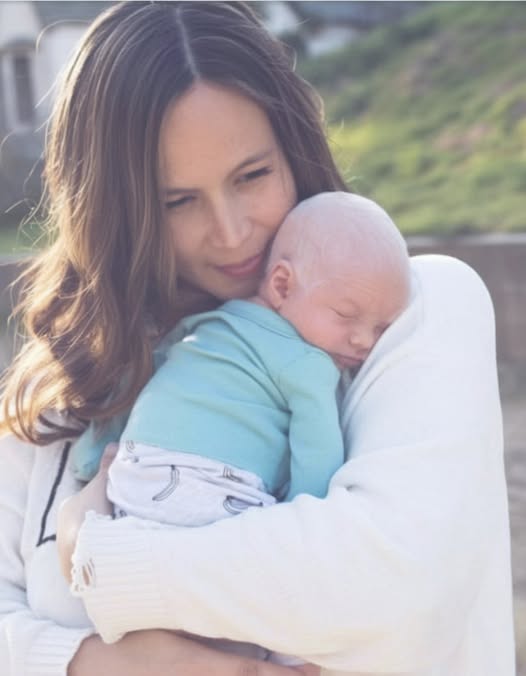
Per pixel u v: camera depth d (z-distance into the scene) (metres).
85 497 1.93
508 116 12.74
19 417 2.06
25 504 2.05
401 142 13.28
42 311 2.15
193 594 1.65
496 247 8.76
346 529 1.62
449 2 17.31
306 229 1.96
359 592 1.60
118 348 2.01
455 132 12.98
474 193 10.80
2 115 21.84
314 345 1.96
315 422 1.87
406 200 11.24
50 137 2.12
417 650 1.62
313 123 2.04
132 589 1.67
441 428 1.71
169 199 1.93
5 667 1.82
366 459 1.71
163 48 1.89
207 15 1.94
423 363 1.79
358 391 1.86
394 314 1.93
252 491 1.88
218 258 1.98
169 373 2.00
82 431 2.07
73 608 1.89
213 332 2.01
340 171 2.16
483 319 1.91
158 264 1.96
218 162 1.89
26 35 21.97
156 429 1.93
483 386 1.79
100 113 1.93
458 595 1.65
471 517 1.67
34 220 2.64
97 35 1.99
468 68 14.88
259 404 1.93
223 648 1.80
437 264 2.04
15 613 1.89
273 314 1.99
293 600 1.61
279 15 22.75
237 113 1.89
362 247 1.92
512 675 1.84
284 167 1.99
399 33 17.14
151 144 1.88
